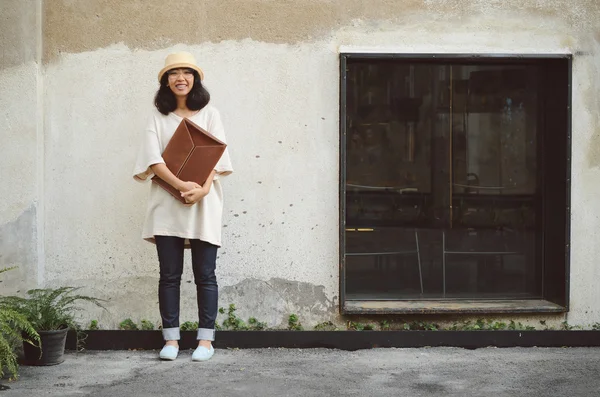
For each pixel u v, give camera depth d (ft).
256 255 17.63
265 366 15.92
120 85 17.51
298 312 17.69
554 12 17.72
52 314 16.05
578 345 17.81
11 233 17.25
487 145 18.44
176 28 17.52
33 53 17.19
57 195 17.53
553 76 18.17
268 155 17.58
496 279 18.57
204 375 15.16
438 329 17.80
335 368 15.78
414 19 17.63
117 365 16.01
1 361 14.53
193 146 15.60
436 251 18.48
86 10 17.46
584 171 17.81
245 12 17.52
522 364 16.12
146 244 17.60
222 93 17.56
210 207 16.11
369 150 18.25
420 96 18.28
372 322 17.74
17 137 17.20
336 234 17.69
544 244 18.57
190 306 17.67
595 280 17.89
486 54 17.66
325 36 17.58
